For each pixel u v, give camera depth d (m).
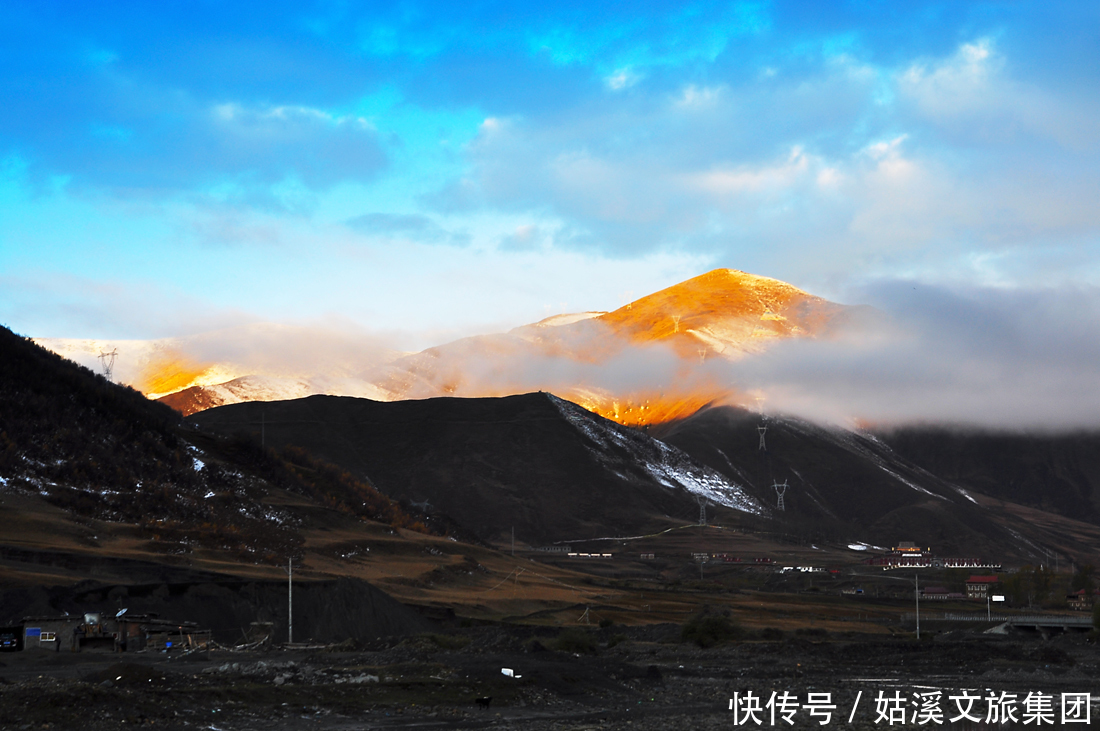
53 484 166.25
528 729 48.88
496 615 161.38
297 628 106.69
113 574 125.56
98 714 42.69
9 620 89.50
